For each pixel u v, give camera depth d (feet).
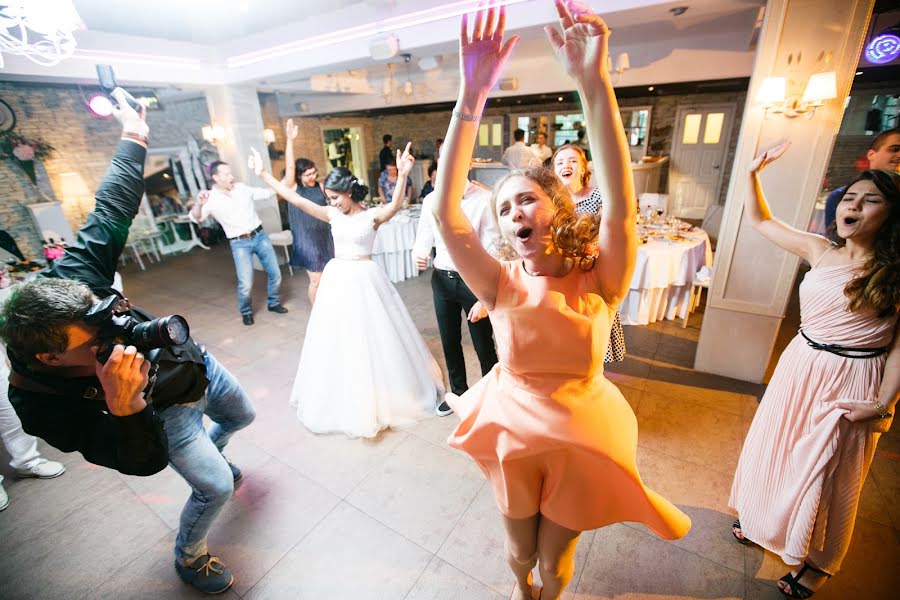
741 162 7.67
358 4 11.74
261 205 19.29
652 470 6.64
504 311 2.73
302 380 8.18
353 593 5.02
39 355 3.30
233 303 14.85
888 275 3.59
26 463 6.88
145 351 3.50
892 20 12.18
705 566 5.13
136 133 4.86
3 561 5.62
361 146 37.55
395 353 7.88
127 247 21.98
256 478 6.77
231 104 17.28
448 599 4.90
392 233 15.28
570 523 3.03
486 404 3.14
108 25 12.12
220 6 11.07
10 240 18.99
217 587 5.06
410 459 7.05
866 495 6.07
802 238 4.34
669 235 11.94
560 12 2.17
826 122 6.87
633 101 27.25
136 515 6.28
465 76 2.35
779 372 4.67
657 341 10.81
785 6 6.68
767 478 4.80
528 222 2.58
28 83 19.45
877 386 3.94
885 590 4.78
